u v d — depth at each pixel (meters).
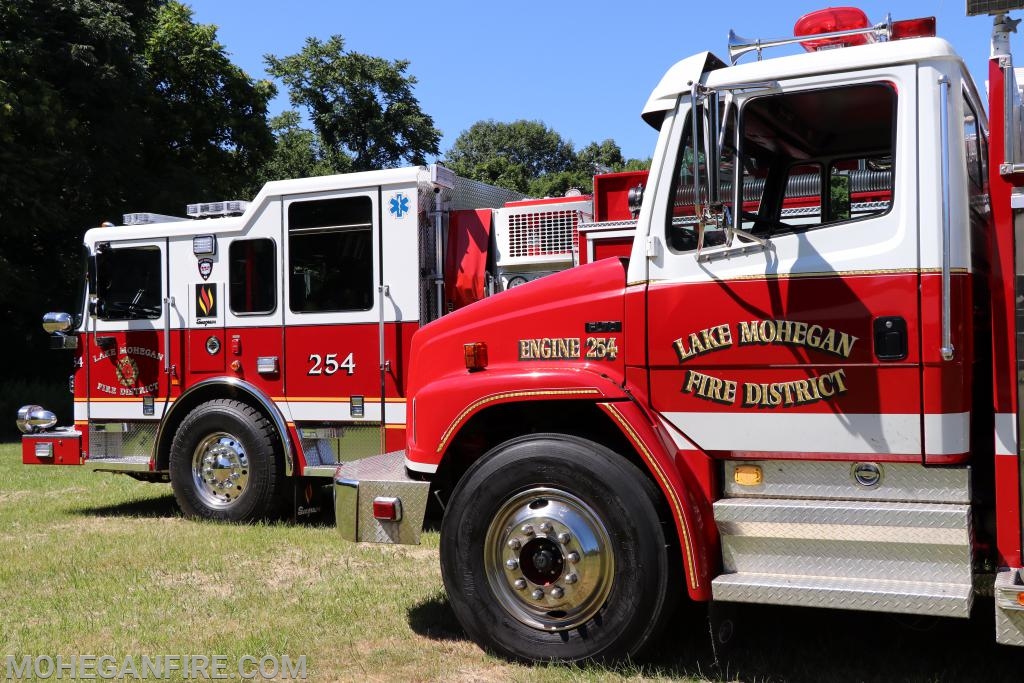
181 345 8.24
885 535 3.60
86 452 8.59
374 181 7.56
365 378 7.55
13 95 17.41
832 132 4.19
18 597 5.46
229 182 26.58
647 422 3.97
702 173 3.84
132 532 7.39
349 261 7.65
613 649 3.99
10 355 21.67
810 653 4.30
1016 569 3.46
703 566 3.80
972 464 3.70
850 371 3.70
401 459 5.29
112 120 20.12
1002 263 3.48
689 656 4.24
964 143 3.72
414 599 5.33
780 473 3.87
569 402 4.35
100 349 8.56
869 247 3.69
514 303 4.42
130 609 5.19
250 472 7.75
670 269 4.04
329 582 5.73
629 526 3.94
